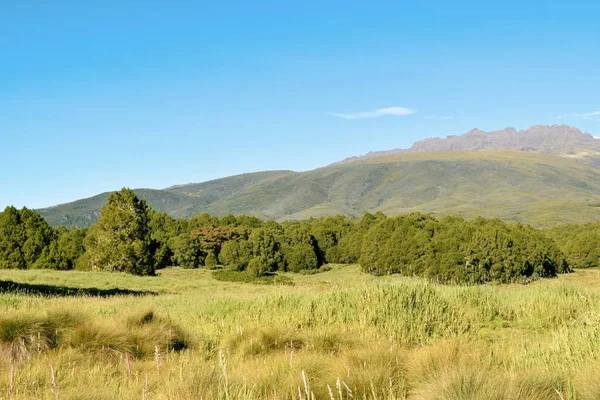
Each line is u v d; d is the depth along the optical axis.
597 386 4.63
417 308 11.14
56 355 7.78
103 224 54.00
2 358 7.17
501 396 4.46
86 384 6.16
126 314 10.80
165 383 5.51
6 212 59.88
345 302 12.18
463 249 51.19
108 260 53.06
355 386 5.39
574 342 7.36
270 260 80.19
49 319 9.14
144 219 56.78
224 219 119.00
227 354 8.06
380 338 9.31
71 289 28.05
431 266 51.97
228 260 81.31
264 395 5.35
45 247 59.91
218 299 17.28
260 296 15.56
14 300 15.66
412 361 6.40
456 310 11.55
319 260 92.00
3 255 58.88
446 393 4.64
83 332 8.81
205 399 4.78
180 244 83.19
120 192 56.44
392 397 5.07
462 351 6.82
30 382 5.96
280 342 8.74
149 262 54.72
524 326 11.20
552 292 13.77
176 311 15.33
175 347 9.70
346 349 7.80
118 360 8.14
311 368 6.22
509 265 48.97
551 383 5.04
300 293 14.88
